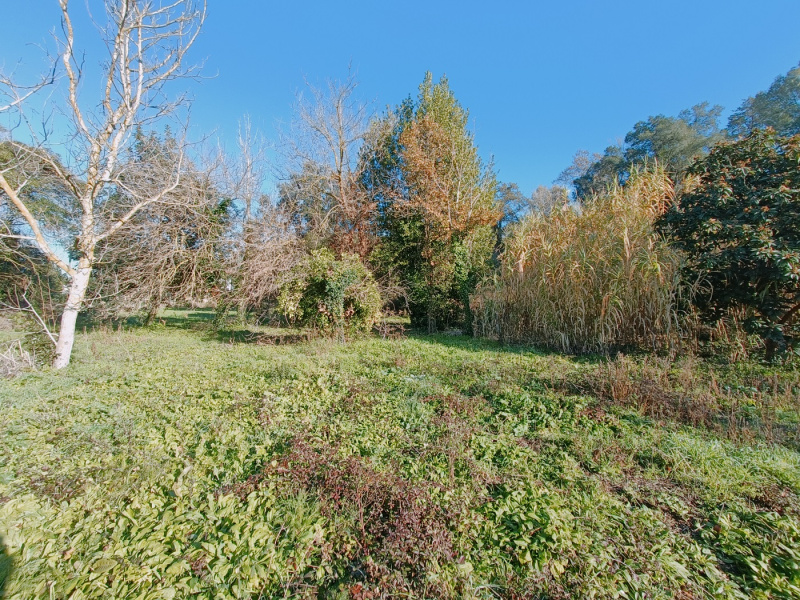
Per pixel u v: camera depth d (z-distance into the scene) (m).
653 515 2.89
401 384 6.07
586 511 2.88
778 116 26.22
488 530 2.75
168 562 2.44
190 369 7.38
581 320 8.60
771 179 6.42
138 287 13.56
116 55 8.02
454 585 2.27
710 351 7.45
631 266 8.01
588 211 10.12
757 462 3.55
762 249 5.94
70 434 4.27
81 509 3.00
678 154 27.80
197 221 14.18
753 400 5.09
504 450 3.91
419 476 3.43
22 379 6.64
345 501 2.98
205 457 3.80
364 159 17.89
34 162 8.56
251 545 2.55
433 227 15.18
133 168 11.02
